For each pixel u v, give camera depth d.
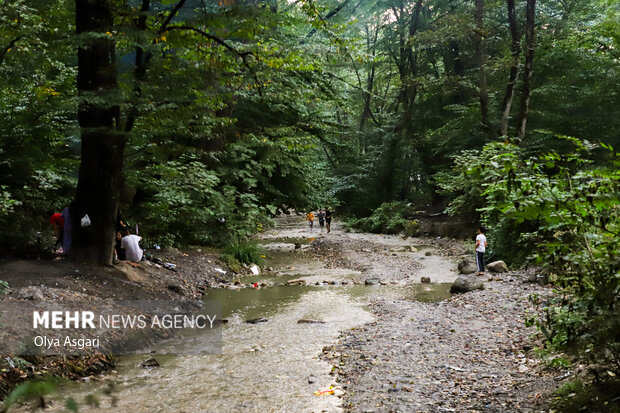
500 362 6.78
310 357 7.78
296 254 21.81
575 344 4.68
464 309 10.26
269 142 16.50
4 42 10.94
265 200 21.44
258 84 13.48
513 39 22.09
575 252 4.72
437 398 5.77
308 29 29.89
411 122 33.72
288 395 6.23
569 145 23.39
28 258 11.79
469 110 25.69
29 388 1.68
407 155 35.38
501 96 26.98
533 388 5.55
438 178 22.89
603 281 4.40
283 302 12.04
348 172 37.12
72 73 13.59
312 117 20.69
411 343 8.09
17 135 12.42
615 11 26.31
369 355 7.60
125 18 10.55
